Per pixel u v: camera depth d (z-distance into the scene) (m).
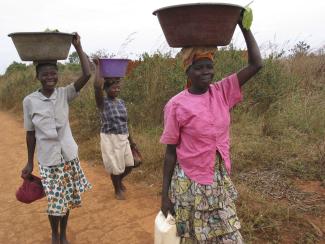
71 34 3.30
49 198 3.51
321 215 3.97
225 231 2.52
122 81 8.04
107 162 4.81
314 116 6.57
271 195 4.42
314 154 5.36
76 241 4.00
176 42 2.38
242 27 2.49
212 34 2.30
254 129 6.65
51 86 3.49
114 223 4.34
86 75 3.59
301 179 4.79
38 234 4.22
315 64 9.06
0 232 4.32
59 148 3.53
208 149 2.44
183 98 2.46
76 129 8.77
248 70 2.56
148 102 7.80
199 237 2.49
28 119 3.55
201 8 2.22
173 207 2.58
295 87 7.96
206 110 2.42
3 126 11.55
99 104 4.69
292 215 3.92
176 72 7.72
